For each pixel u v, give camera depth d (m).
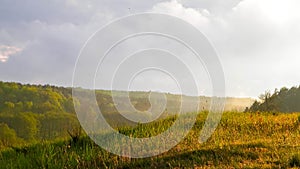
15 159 13.84
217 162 11.41
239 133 16.61
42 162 12.52
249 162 11.26
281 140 14.32
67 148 14.46
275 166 10.71
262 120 18.69
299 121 18.83
